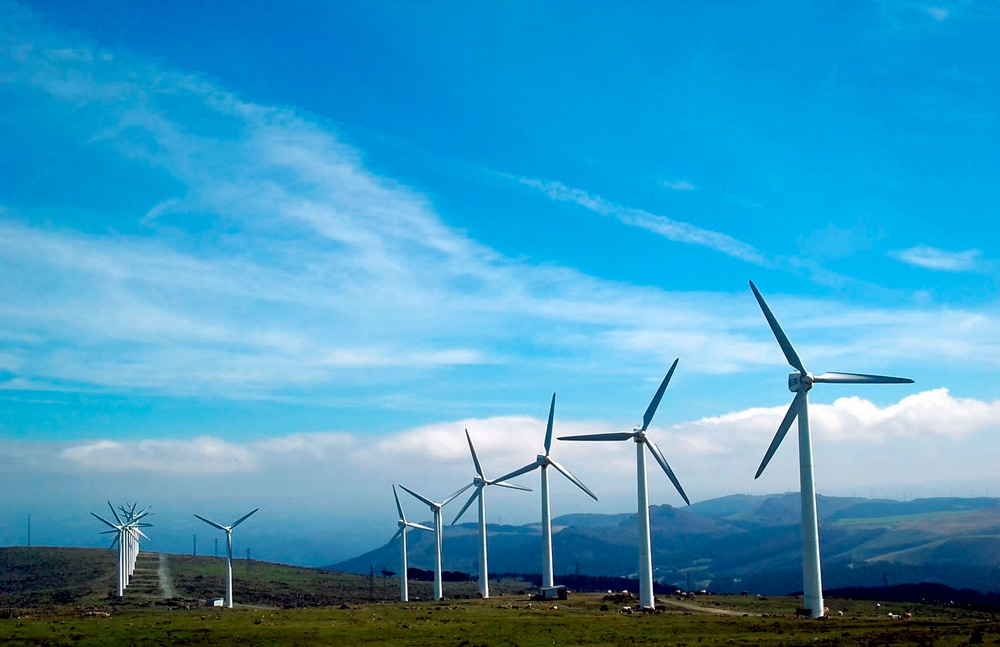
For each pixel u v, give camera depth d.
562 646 87.00
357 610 135.50
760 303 113.31
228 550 182.88
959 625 95.88
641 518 131.25
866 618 110.06
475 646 87.56
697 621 108.19
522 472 171.88
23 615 144.00
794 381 110.81
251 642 92.88
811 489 110.62
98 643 92.12
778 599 154.88
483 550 183.25
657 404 132.75
